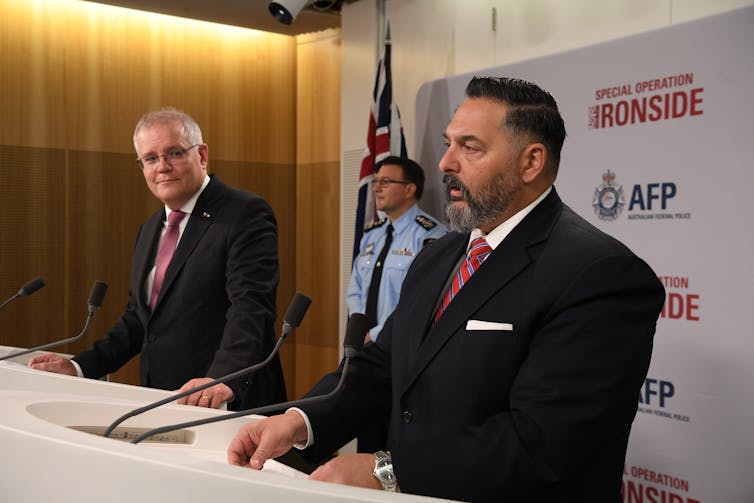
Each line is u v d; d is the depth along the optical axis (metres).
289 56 6.32
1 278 5.25
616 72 3.48
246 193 2.90
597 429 1.29
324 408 1.62
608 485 1.42
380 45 5.07
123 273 5.64
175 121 2.82
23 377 2.04
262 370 2.63
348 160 5.34
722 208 3.07
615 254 1.39
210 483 0.99
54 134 5.39
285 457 2.13
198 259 2.77
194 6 5.36
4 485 1.15
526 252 1.49
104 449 1.05
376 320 4.15
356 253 4.77
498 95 1.53
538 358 1.36
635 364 1.33
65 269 5.45
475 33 4.42
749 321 2.97
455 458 1.31
